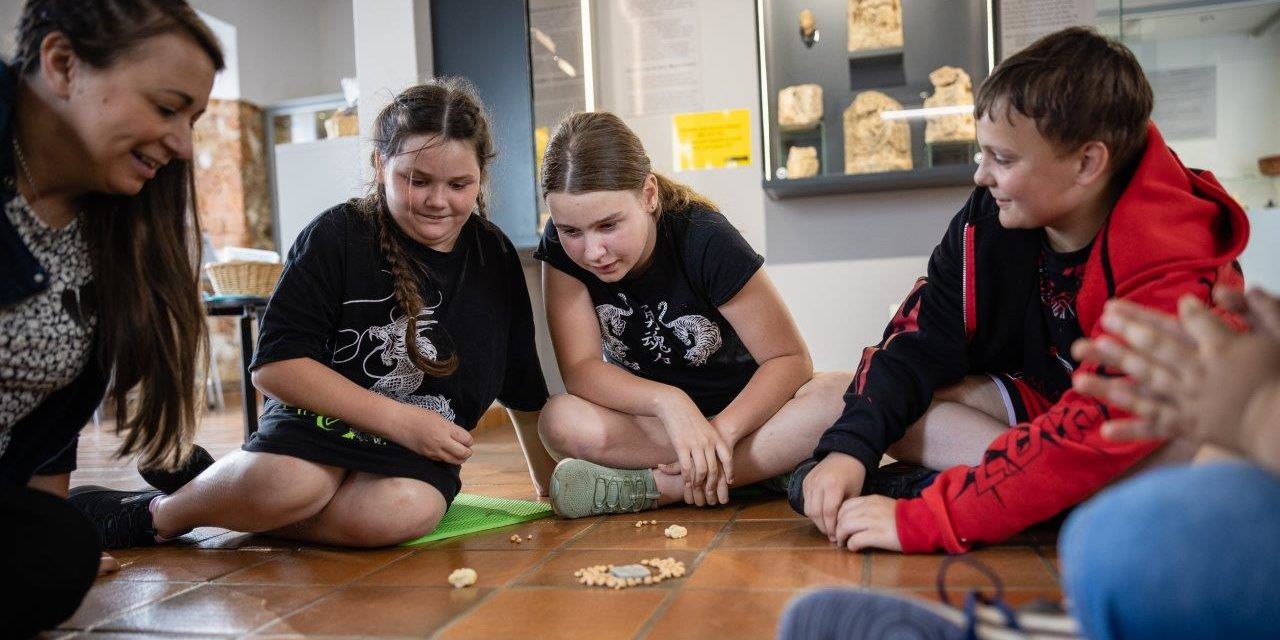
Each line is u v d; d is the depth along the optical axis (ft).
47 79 3.30
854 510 4.19
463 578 3.98
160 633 3.51
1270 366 1.80
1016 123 3.80
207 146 22.18
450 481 5.13
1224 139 11.09
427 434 4.89
